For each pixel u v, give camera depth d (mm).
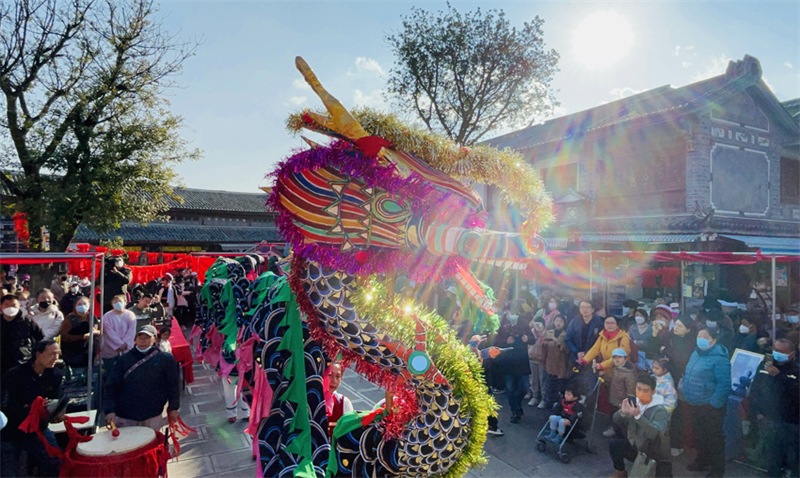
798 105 15438
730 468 5059
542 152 14789
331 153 2221
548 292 9203
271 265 5492
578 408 5562
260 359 2822
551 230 13422
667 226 11016
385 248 2229
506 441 5883
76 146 13406
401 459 2250
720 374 4766
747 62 11844
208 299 7293
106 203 13219
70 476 3666
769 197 12547
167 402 4723
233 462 5102
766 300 9414
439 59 17766
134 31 13648
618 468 4844
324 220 2215
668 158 12023
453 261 2234
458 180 2291
